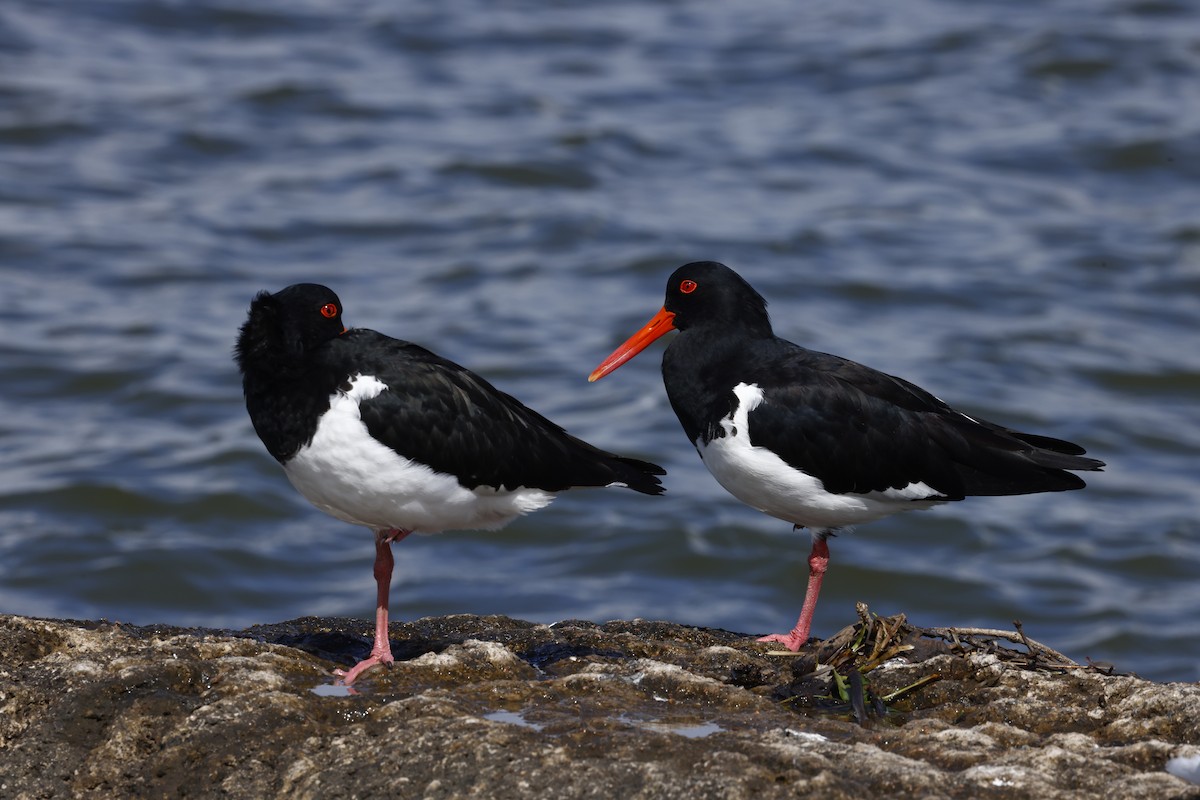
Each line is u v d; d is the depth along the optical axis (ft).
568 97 107.45
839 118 104.99
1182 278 82.07
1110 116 104.06
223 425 66.59
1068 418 66.64
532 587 55.11
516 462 25.41
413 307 75.87
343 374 24.40
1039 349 73.26
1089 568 57.31
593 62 115.65
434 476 24.73
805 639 28.96
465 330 73.05
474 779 19.44
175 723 21.43
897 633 25.89
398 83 108.88
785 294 77.92
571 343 72.33
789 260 82.02
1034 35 117.91
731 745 20.26
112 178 91.15
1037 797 18.83
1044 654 25.59
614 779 19.22
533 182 93.15
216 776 20.44
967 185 94.38
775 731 21.01
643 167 96.17
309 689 22.61
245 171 93.61
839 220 87.66
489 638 27.04
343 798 19.63
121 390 68.64
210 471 62.80
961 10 127.75
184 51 114.11
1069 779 19.52
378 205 89.20
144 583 54.39
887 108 106.52
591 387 68.85
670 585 56.18
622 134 99.66
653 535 59.21
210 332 73.46
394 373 24.49
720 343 30.19
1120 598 54.75
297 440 24.63
